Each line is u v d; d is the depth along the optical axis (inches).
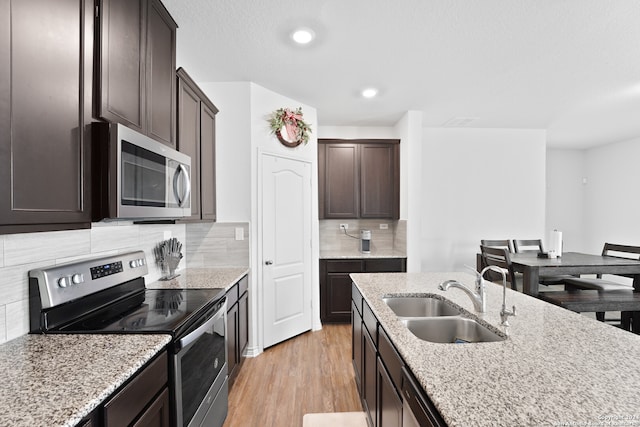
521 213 184.5
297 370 104.4
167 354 50.6
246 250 115.0
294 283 132.9
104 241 71.1
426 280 92.7
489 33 85.4
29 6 37.3
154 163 60.2
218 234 115.6
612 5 73.1
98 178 48.1
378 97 132.9
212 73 109.4
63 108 42.2
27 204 37.0
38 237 52.9
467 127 181.2
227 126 115.9
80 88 45.0
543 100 136.6
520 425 27.5
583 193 232.2
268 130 123.0
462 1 72.4
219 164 115.9
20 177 36.2
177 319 57.1
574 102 139.6
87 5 46.4
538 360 40.3
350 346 123.9
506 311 57.4
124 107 55.4
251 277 115.6
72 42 43.7
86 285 57.4
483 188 183.3
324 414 81.4
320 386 94.7
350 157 161.5
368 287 83.6
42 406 31.0
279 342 126.1
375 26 82.3
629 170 201.9
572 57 98.6
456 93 129.0
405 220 152.6
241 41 89.4
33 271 50.5
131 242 81.9
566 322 55.7
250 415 81.0
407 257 150.6
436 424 31.8
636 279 129.9
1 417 29.3
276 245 125.3
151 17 66.2
